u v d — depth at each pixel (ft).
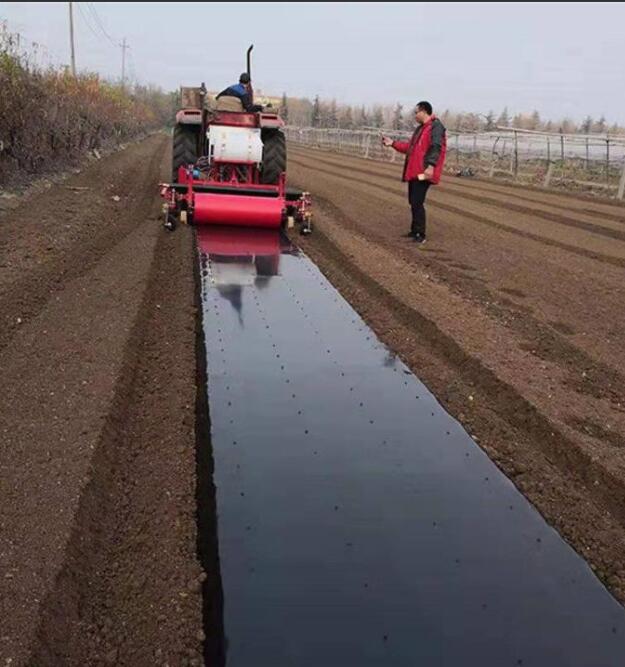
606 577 9.33
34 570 8.40
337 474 11.16
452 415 13.65
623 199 57.98
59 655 7.55
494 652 7.86
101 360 14.62
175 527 9.70
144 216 33.27
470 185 64.03
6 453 10.87
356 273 24.16
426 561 9.26
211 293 20.15
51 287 19.75
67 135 49.75
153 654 7.64
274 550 9.27
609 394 15.06
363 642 7.87
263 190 28.55
